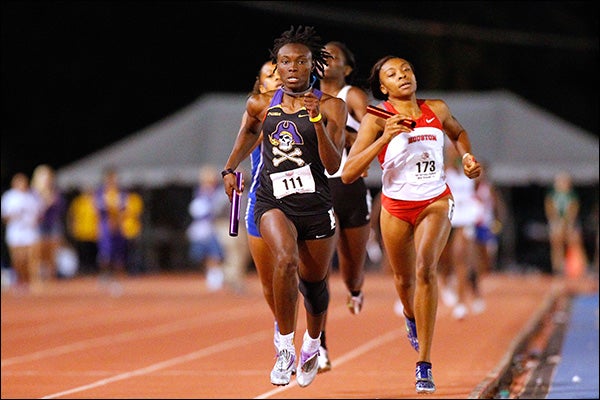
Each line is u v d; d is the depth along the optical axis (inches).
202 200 2118.6
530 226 2839.6
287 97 658.8
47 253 2174.0
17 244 2127.2
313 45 671.1
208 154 2669.8
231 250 2032.5
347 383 870.4
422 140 671.1
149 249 2834.6
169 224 2856.8
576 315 1460.4
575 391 812.0
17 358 1074.7
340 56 794.2
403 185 674.8
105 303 1841.8
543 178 2561.5
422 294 662.5
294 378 902.4
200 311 1652.3
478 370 932.0
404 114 671.8
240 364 1003.3
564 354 1033.5
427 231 669.3
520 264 2792.8
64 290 2212.1
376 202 1230.9
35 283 2161.7
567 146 2571.4
